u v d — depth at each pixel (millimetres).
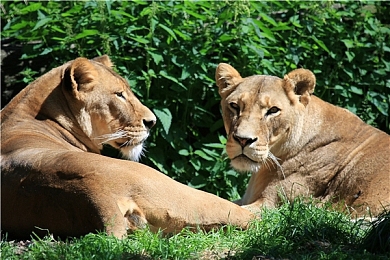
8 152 9633
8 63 16203
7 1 16906
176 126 14656
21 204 9094
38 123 10367
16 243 8898
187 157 14820
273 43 15406
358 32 15852
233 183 14062
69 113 10633
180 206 8836
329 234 8875
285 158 11711
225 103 11758
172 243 8266
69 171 8805
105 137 10797
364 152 11664
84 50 14867
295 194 11602
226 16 14359
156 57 14000
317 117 11859
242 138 11086
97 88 10688
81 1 15219
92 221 8578
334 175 11656
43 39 15297
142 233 8547
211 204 9078
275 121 11375
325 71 15531
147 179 8750
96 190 8578
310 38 15500
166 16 14773
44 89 10656
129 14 14672
